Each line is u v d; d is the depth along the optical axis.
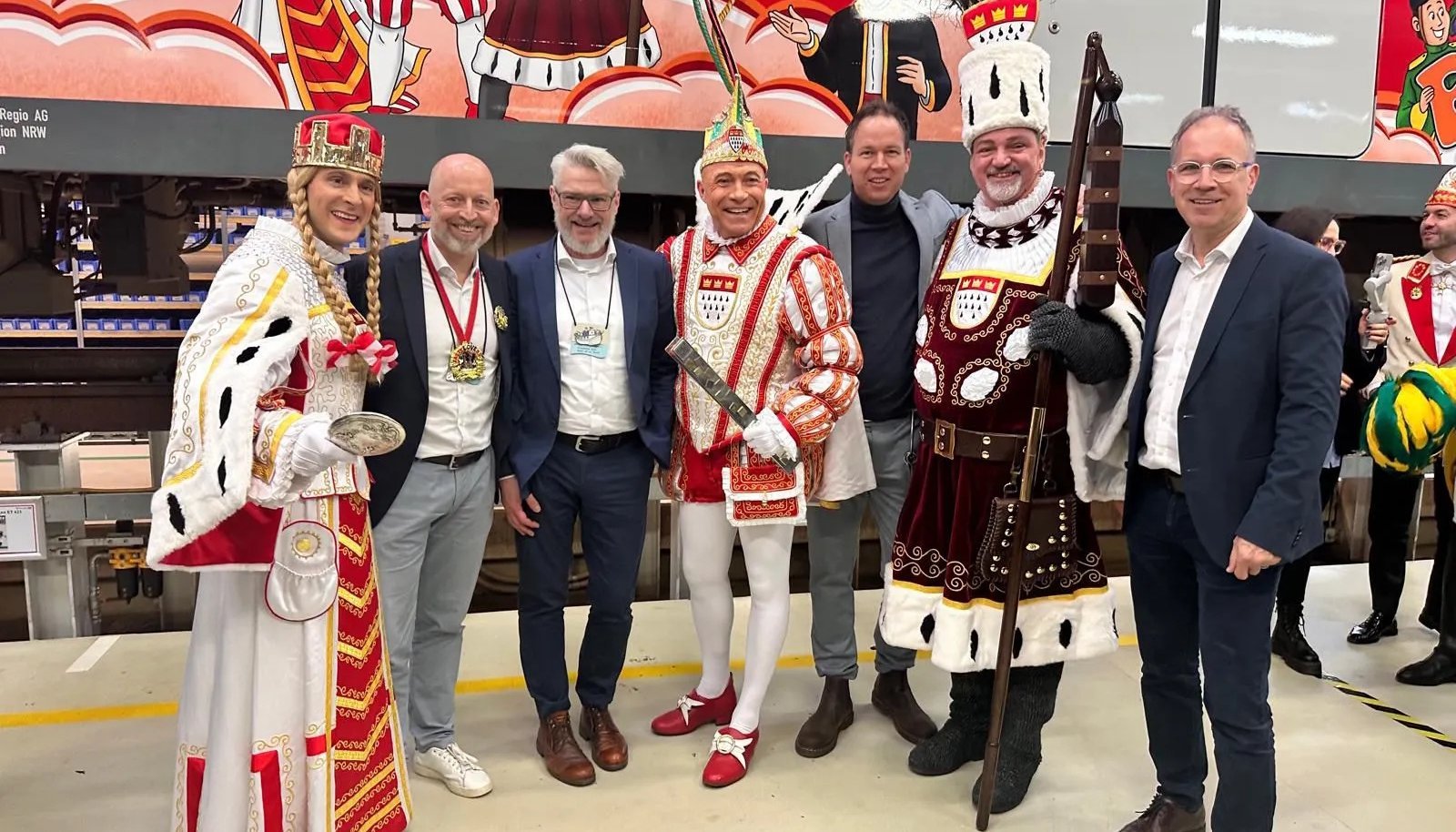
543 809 2.06
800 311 2.01
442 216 1.87
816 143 2.85
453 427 1.95
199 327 1.41
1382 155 3.19
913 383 2.28
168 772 2.23
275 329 1.42
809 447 2.10
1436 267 2.67
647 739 2.40
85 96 2.40
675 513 2.26
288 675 1.54
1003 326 1.88
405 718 2.10
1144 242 3.81
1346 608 3.44
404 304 1.87
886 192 2.21
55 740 2.38
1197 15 2.97
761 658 2.18
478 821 2.00
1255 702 1.64
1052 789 2.18
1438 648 2.82
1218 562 1.59
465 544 2.05
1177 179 1.58
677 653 3.01
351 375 1.62
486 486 2.04
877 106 2.20
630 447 2.13
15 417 2.73
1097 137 1.70
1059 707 2.63
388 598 1.94
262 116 2.49
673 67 2.73
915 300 2.29
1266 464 1.57
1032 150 1.87
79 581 3.11
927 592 2.00
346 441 1.33
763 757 2.31
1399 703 2.67
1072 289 1.83
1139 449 1.75
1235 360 1.56
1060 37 2.90
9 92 2.36
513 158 2.66
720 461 2.11
